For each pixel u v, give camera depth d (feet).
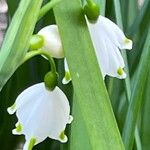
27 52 0.49
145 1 0.92
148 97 0.92
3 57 0.47
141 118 0.93
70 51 0.51
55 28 0.52
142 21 0.93
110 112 0.53
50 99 0.54
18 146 1.07
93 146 0.53
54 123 0.54
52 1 0.48
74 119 0.69
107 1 0.89
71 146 0.71
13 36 0.48
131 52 0.94
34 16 0.47
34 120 0.54
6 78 0.46
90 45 0.51
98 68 0.52
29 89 0.55
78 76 0.52
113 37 0.55
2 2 1.04
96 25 0.53
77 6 0.52
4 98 1.00
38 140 0.54
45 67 0.95
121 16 0.93
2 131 1.03
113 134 0.53
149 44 0.72
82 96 0.52
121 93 0.97
